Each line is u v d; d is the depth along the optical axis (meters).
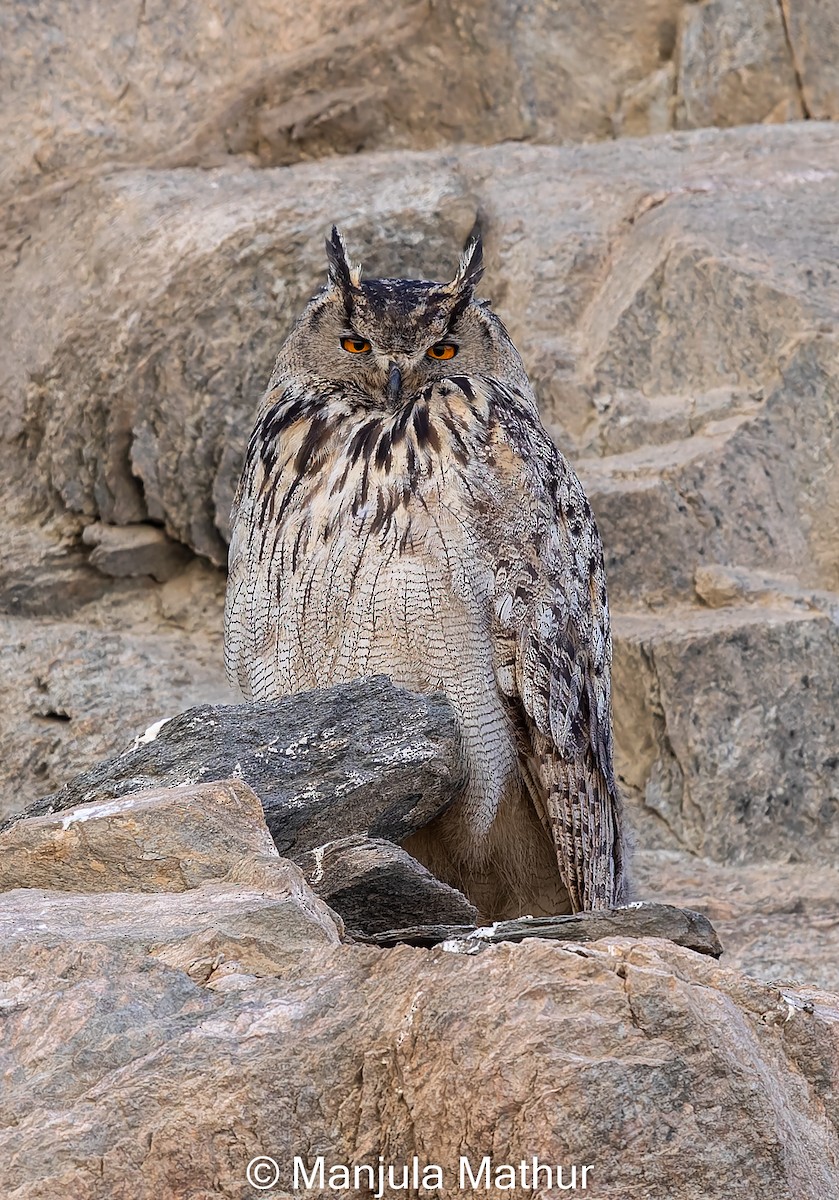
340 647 9.15
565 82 19.23
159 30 18.50
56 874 6.70
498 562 9.20
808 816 12.56
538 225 16.36
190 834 6.71
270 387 10.10
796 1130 5.23
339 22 18.75
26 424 15.83
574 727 9.47
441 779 8.04
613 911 6.78
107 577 15.52
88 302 15.80
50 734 13.76
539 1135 4.86
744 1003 5.62
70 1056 5.28
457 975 5.29
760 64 18.86
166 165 18.00
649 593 13.68
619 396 14.88
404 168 16.94
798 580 13.76
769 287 14.56
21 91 17.97
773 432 14.20
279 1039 5.25
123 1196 4.93
